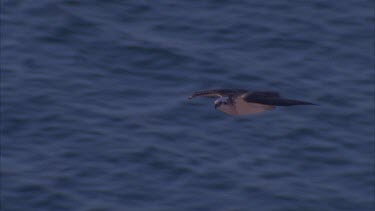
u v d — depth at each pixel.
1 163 38.94
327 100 43.16
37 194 37.31
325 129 41.66
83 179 38.28
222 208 36.84
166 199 37.31
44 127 41.03
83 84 43.88
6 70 44.41
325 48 46.62
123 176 38.50
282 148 40.56
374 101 43.19
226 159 39.66
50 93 43.09
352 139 41.06
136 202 37.16
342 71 45.16
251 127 41.69
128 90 43.69
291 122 42.03
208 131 41.31
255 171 38.97
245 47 46.53
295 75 44.69
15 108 41.94
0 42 46.44
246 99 16.88
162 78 44.47
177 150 40.00
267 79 44.22
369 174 39.09
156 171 38.78
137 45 46.38
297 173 39.09
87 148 39.94
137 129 41.12
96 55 45.91
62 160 39.28
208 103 42.81
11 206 36.66
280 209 37.00
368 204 37.47
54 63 45.22
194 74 44.59
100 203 37.00
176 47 46.28
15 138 40.38
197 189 37.88
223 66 45.00
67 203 36.94
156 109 42.50
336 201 37.56
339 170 39.34
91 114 41.97
